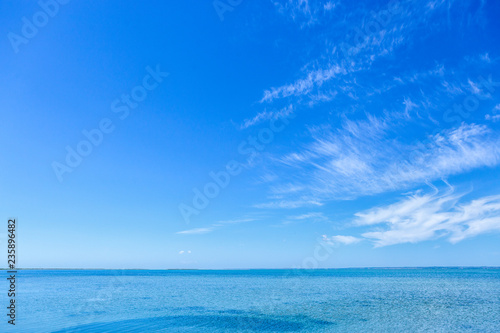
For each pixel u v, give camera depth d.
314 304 35.91
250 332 22.59
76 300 40.28
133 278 106.69
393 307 33.34
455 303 36.03
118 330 23.00
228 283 74.62
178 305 35.59
